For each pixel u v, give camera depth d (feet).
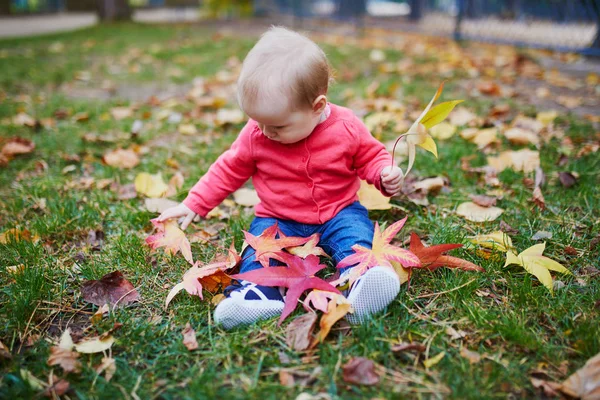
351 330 4.69
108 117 11.54
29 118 11.25
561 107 11.85
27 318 5.03
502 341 4.53
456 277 5.31
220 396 4.01
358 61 17.93
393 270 4.79
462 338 4.58
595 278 5.38
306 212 5.70
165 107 12.30
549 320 4.74
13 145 9.40
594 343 4.36
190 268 5.72
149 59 19.86
